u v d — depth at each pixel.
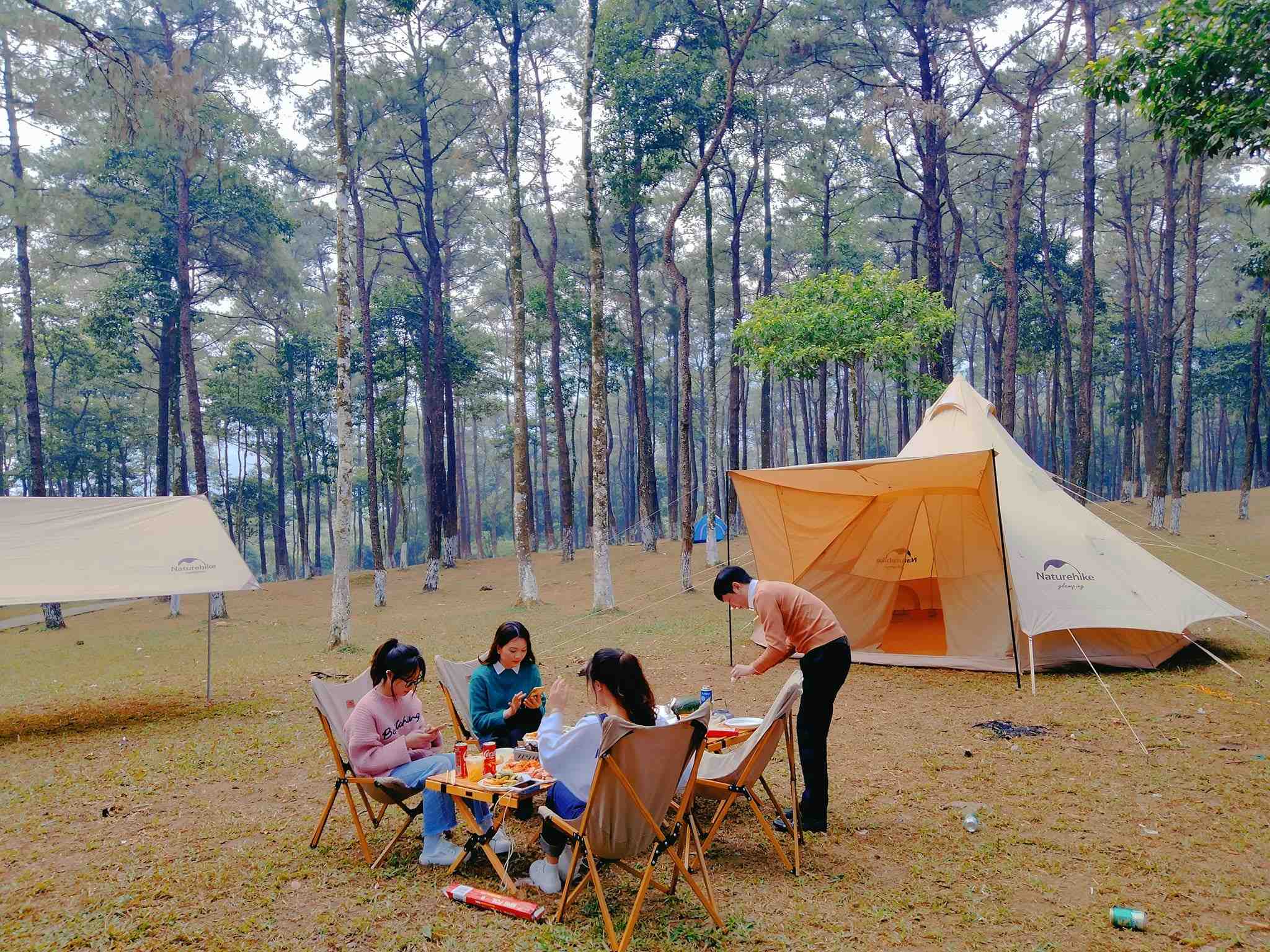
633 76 19.31
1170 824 4.89
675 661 10.94
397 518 52.69
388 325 31.81
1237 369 38.16
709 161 19.33
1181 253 38.44
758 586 5.14
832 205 34.47
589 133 15.98
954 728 7.25
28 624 22.23
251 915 3.92
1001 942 3.58
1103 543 9.85
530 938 3.65
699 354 53.56
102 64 11.14
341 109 13.25
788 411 51.47
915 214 35.56
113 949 3.60
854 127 28.33
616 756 3.52
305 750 7.07
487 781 4.25
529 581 18.52
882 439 64.88
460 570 29.59
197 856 4.69
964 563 10.07
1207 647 10.24
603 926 3.78
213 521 9.54
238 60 22.83
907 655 10.29
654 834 3.84
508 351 48.16
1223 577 15.70
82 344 32.34
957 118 23.73
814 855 4.57
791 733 4.54
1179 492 22.59
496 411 41.44
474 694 5.32
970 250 37.47
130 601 27.70
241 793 5.93
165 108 11.59
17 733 8.09
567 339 38.03
